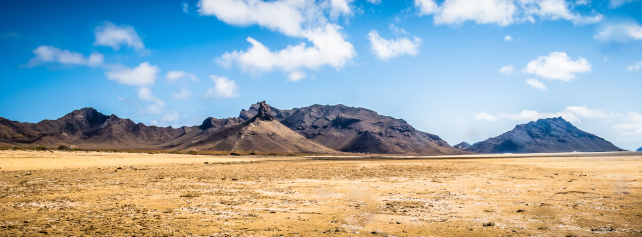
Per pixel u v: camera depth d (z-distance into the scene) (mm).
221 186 26562
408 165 61438
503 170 43469
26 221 13500
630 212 14625
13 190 23766
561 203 17219
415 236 11469
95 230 12070
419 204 17781
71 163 56688
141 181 30672
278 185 27172
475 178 32250
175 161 78000
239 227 12719
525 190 22531
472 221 13641
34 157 63375
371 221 13758
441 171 43438
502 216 14500
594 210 15250
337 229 12430
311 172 42938
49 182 29391
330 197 20484
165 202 18531
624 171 36375
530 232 11828
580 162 61219
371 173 40812
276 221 13758
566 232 11734
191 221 13719
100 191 23328
